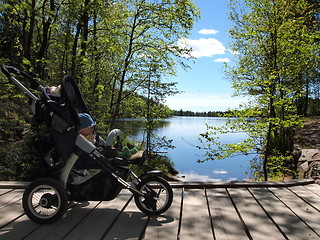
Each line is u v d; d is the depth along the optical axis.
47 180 3.03
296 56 7.99
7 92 7.49
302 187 4.34
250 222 3.12
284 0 7.46
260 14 7.78
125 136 10.98
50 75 8.48
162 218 3.25
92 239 2.77
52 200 3.05
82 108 3.67
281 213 3.36
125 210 3.47
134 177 3.42
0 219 3.16
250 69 8.99
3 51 12.13
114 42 10.06
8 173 5.96
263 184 4.34
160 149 11.59
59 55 8.28
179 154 16.55
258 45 8.82
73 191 3.27
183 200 3.79
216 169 12.96
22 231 2.91
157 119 11.34
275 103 7.50
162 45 11.07
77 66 8.52
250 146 7.97
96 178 3.27
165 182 3.30
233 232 2.92
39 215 3.09
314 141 11.54
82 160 3.28
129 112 11.66
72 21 8.59
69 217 3.26
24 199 3.05
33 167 5.91
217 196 3.94
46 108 3.20
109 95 11.05
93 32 10.71
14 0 8.34
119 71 10.95
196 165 13.75
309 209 3.48
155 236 2.83
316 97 21.88
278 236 2.83
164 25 10.63
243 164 14.02
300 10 7.89
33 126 6.12
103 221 3.16
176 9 10.30
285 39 7.72
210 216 3.30
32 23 9.34
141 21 10.72
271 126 7.88
